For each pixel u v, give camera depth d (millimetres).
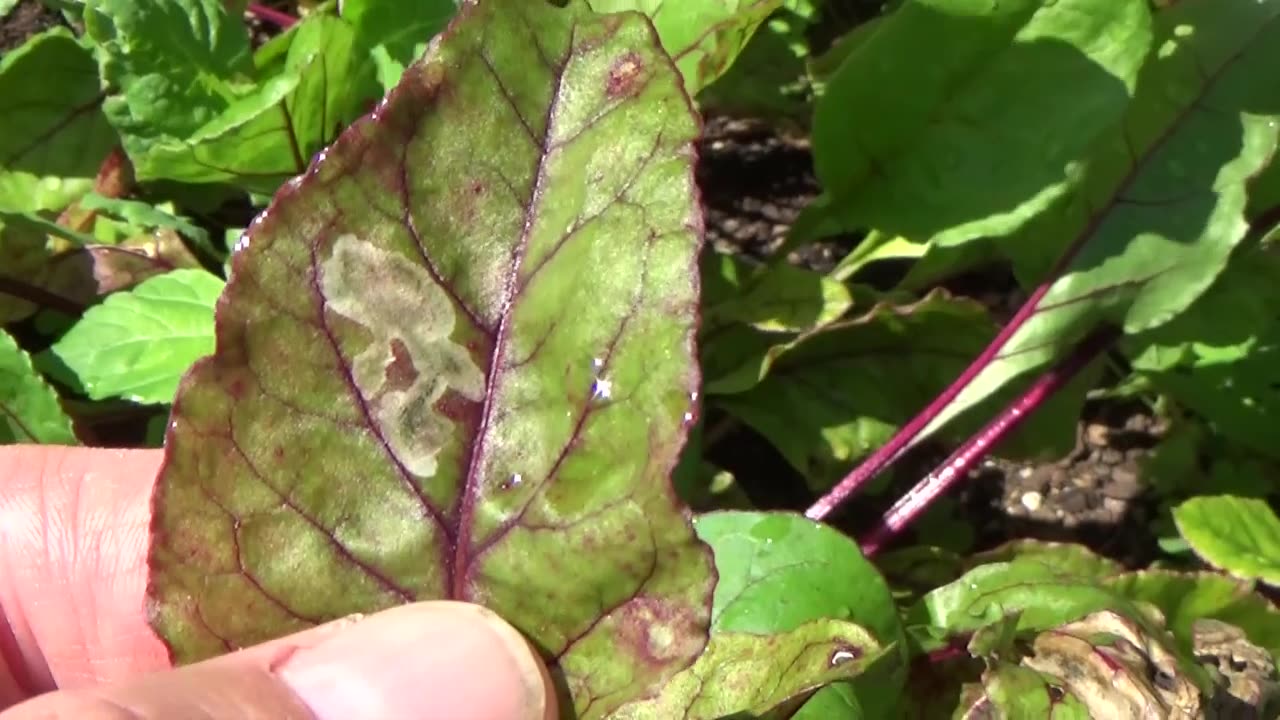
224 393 143
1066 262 245
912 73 238
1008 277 318
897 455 256
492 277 146
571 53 145
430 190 144
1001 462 300
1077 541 286
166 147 240
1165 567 277
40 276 281
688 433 143
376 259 144
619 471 146
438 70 143
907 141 244
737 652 185
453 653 147
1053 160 234
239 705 145
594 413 146
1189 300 240
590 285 145
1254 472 285
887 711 210
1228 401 271
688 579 146
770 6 217
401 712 147
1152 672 210
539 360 146
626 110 144
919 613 232
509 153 145
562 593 149
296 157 249
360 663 146
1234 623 239
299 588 148
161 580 144
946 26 233
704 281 271
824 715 202
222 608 146
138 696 148
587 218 145
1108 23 227
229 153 244
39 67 289
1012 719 202
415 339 146
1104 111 230
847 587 211
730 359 268
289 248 143
